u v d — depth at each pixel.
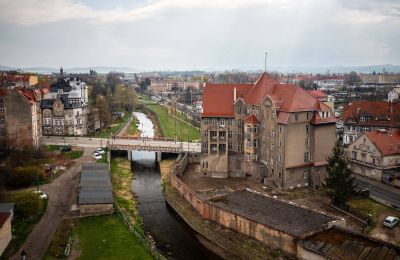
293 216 74.50
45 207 87.50
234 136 116.12
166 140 159.00
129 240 73.44
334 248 62.56
